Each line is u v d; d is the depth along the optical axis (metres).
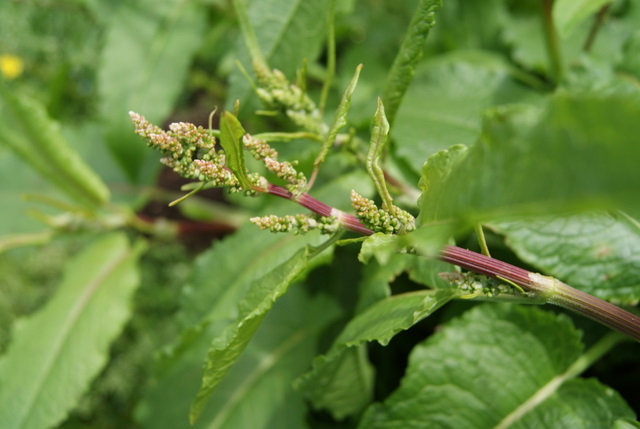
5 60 1.05
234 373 0.67
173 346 0.61
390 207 0.45
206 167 0.45
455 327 0.57
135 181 0.84
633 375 0.64
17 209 0.85
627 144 0.34
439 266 0.54
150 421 0.68
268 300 0.47
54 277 0.94
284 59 0.62
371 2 0.92
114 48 0.82
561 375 0.56
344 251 0.70
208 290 0.62
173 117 1.02
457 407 0.56
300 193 0.46
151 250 0.98
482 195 0.39
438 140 0.62
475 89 0.68
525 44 0.74
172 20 0.82
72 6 0.99
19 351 0.70
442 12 0.81
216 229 0.84
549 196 0.36
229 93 0.63
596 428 0.54
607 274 0.52
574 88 0.64
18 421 0.66
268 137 0.54
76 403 0.66
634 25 0.70
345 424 0.68
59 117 1.05
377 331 0.51
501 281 0.46
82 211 0.75
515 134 0.38
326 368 0.56
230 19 0.85
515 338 0.56
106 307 0.70
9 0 1.04
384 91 0.54
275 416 0.66
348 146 0.56
